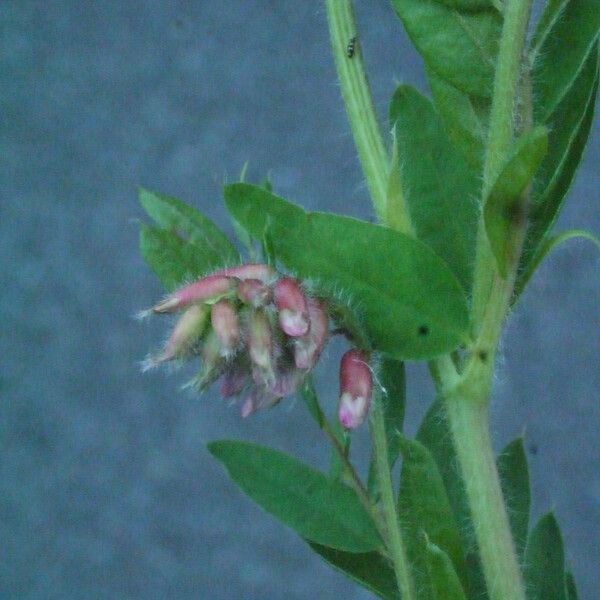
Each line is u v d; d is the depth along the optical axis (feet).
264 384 0.66
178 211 0.72
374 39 1.37
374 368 0.68
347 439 0.71
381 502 0.71
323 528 0.72
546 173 0.67
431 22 0.68
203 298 0.65
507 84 0.66
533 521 1.39
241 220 0.68
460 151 0.69
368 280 0.67
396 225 0.68
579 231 0.68
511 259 0.66
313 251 0.67
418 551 0.68
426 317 0.67
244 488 0.73
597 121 1.37
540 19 0.67
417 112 0.71
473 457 0.67
